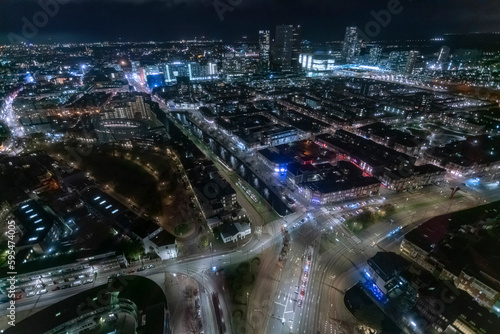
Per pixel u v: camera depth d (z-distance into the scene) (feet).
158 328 280.10
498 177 602.85
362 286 361.92
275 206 523.70
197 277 380.17
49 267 352.90
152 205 525.34
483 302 324.80
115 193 560.61
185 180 601.21
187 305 341.62
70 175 545.44
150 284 335.26
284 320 323.78
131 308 322.14
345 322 319.47
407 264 355.36
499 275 327.88
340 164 608.60
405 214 490.90
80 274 371.35
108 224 444.96
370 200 531.50
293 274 381.81
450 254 374.84
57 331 298.56
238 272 386.73
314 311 333.01
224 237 433.89
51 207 485.97
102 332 314.96
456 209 499.92
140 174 629.51
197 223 482.69
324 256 410.31
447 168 633.61
